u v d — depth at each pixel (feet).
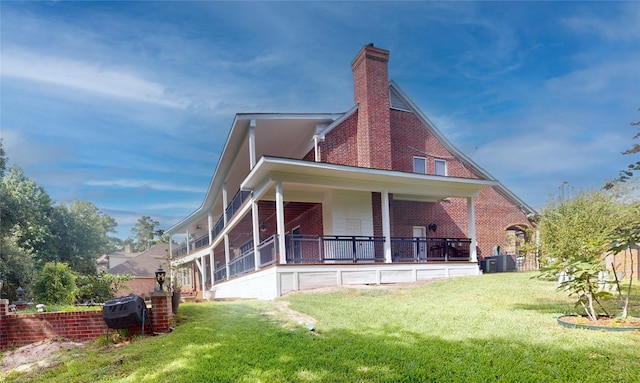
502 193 64.13
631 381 12.14
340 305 27.89
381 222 51.21
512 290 31.42
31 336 22.31
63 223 107.86
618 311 21.67
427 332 19.06
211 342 19.49
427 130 60.80
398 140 57.82
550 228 37.83
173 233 98.78
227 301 37.06
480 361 14.49
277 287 37.27
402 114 59.00
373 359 15.48
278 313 26.45
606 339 16.16
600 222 35.65
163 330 23.07
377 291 35.04
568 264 19.38
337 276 40.55
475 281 38.86
